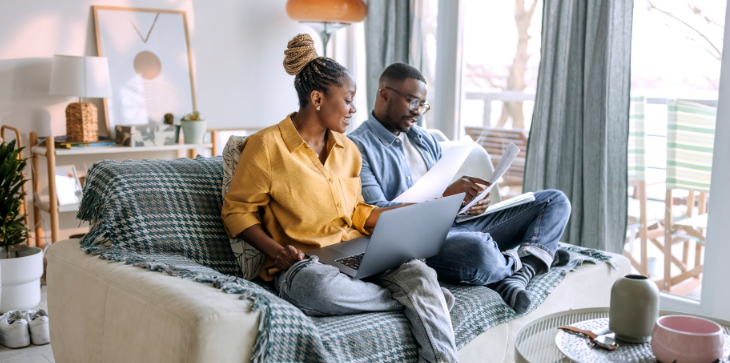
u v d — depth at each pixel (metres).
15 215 2.35
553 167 2.88
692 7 2.57
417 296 1.48
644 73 2.75
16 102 3.19
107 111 3.40
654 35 2.70
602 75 2.68
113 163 1.70
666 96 2.68
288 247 1.54
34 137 3.13
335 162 1.78
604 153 2.69
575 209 2.83
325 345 1.29
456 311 1.59
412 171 2.15
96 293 1.40
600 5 2.66
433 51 3.66
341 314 1.46
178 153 3.76
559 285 1.88
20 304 2.37
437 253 1.74
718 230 2.49
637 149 2.81
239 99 3.94
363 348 1.36
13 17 3.13
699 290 2.65
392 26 3.71
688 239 2.66
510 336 1.73
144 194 1.61
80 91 3.03
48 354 2.08
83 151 3.07
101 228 1.54
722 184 2.46
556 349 1.20
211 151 3.72
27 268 2.37
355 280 1.50
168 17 3.61
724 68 2.42
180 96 3.66
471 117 3.54
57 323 1.59
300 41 1.72
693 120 2.60
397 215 1.44
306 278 1.44
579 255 2.10
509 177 3.36
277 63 4.07
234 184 1.62
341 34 4.28
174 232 1.60
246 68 3.95
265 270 1.66
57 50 3.28
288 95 4.15
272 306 1.21
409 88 2.03
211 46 3.79
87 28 3.36
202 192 1.71
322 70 1.68
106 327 1.36
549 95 2.87
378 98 2.10
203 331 1.11
